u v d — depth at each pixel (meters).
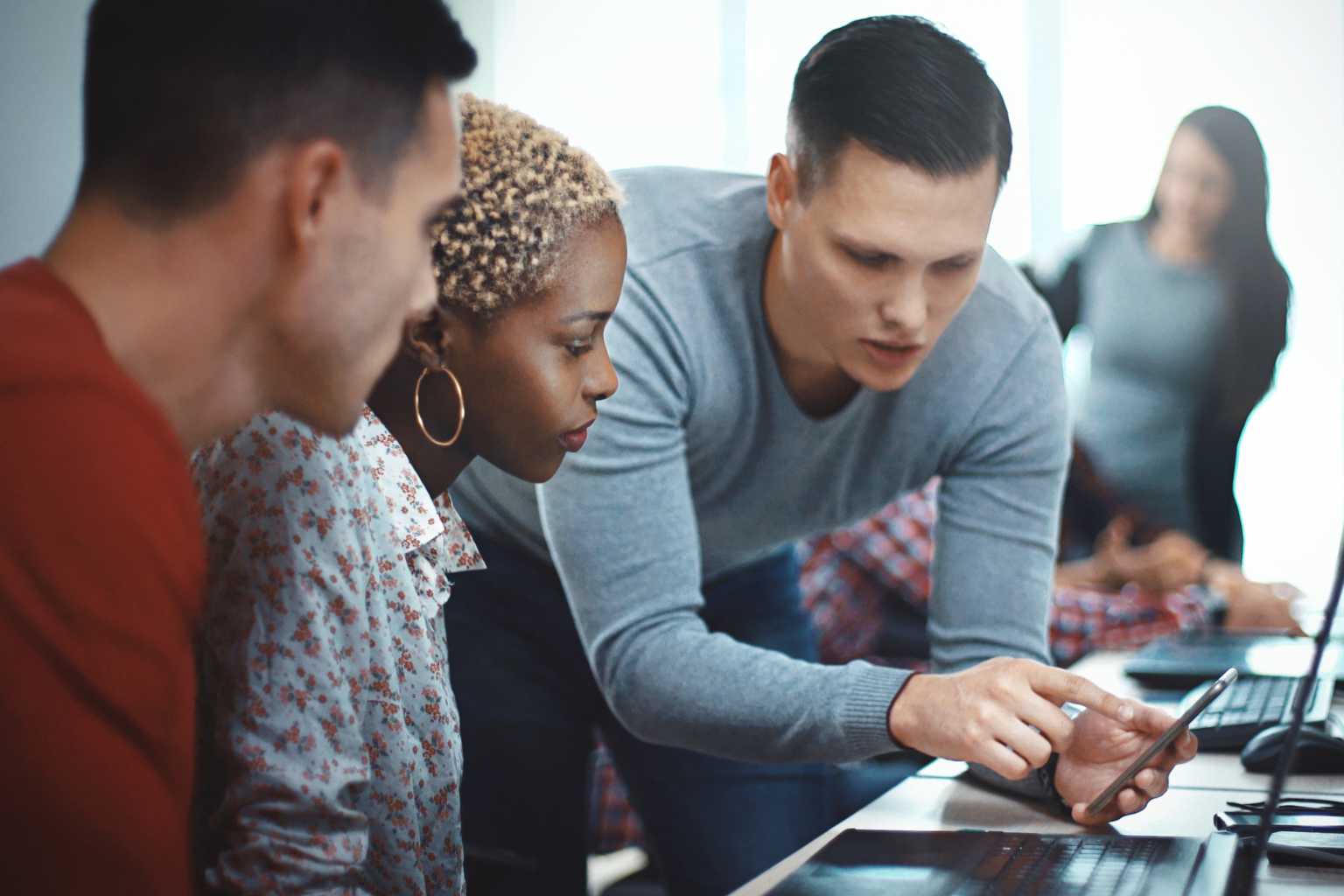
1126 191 4.32
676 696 1.22
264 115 0.62
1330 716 1.39
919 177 1.14
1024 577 1.39
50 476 0.57
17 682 0.55
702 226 1.37
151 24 0.62
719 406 1.39
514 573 1.61
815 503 1.50
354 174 0.65
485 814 1.62
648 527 1.29
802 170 1.21
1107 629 2.25
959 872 0.90
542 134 1.01
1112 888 0.86
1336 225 4.14
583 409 1.03
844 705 1.14
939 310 1.22
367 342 0.68
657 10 4.67
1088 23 4.32
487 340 0.99
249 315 0.65
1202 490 3.34
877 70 1.15
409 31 0.67
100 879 0.58
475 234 0.96
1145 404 3.37
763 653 1.23
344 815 0.83
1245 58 4.20
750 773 1.64
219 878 0.81
